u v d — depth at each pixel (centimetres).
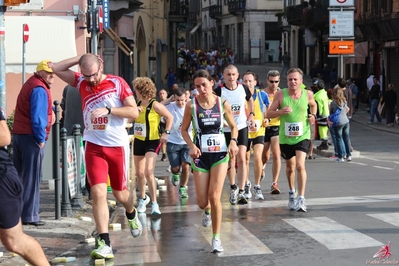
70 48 3469
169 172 2730
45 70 1518
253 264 1227
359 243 1356
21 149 1526
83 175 1900
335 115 3066
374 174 2512
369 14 6506
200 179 1354
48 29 3500
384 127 5131
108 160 1296
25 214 1537
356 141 4278
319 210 1725
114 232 1545
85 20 3894
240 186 1862
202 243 1404
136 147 1767
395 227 1494
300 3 9819
